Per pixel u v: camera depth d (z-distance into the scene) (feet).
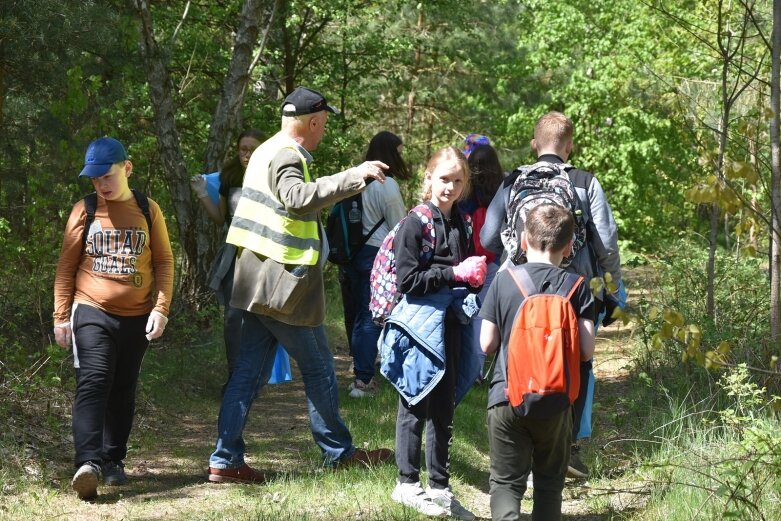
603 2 78.59
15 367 20.63
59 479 17.11
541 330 12.20
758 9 28.22
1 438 17.97
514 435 12.80
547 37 81.82
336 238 25.00
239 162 22.48
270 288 16.83
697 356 13.37
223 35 52.06
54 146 28.12
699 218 47.29
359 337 25.04
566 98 83.51
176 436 21.04
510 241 16.47
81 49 27.30
